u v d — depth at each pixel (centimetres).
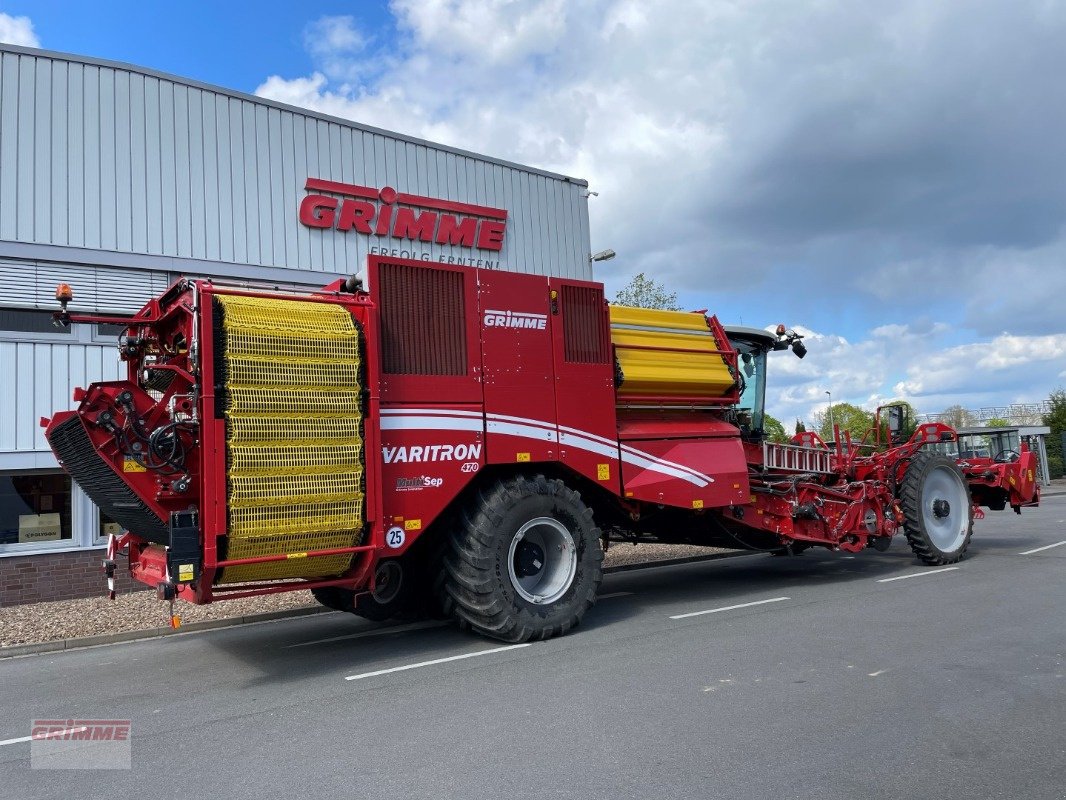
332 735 457
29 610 982
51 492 1080
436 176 1480
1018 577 939
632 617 782
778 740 421
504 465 721
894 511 1036
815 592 889
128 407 570
